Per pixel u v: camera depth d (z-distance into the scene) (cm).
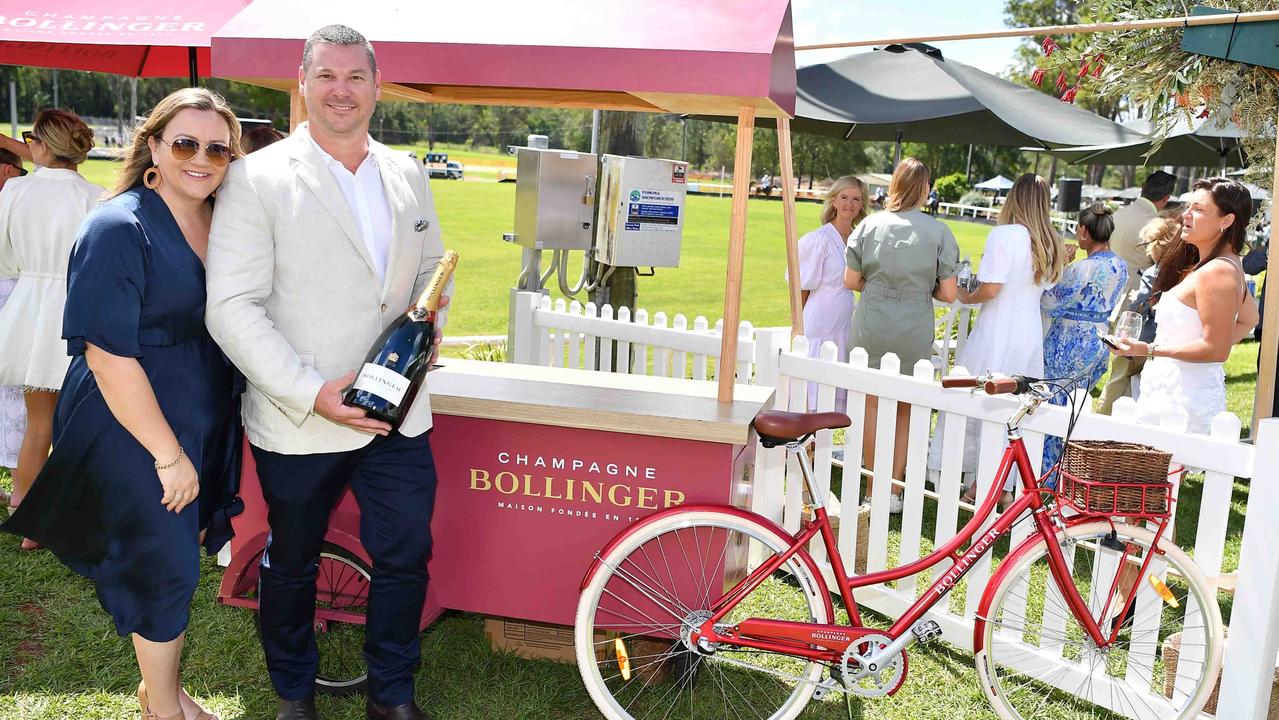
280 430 241
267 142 421
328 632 307
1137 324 372
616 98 344
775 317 1326
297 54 285
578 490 288
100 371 216
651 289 1612
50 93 5850
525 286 558
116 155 237
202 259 235
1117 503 266
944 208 4262
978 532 320
